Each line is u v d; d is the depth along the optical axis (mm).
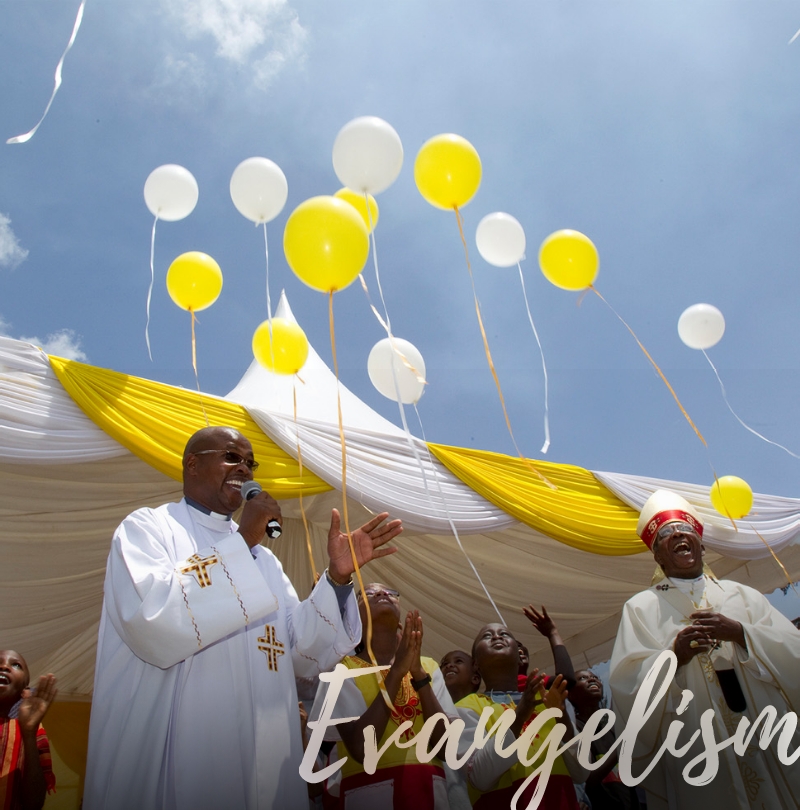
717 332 3734
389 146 2752
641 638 3143
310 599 2188
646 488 5074
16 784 2564
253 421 4277
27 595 4738
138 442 3830
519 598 5930
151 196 3316
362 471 4391
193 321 3307
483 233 3385
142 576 1900
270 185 3143
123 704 1910
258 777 1875
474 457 4863
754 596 3223
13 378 3732
